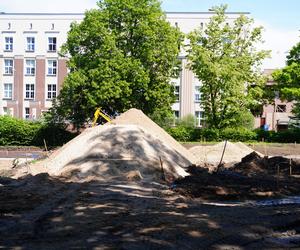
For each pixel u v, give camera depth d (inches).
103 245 370.9
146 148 877.2
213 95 1567.4
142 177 784.9
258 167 960.9
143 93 1493.6
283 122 2311.8
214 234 406.3
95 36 1488.7
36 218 465.4
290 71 1551.4
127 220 450.3
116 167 805.9
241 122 1715.1
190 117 1978.3
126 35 1519.4
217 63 1497.3
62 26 2325.3
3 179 745.0
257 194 649.0
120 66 1438.2
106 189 663.8
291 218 474.3
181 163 913.5
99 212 492.1
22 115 2315.5
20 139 1636.3
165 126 1657.2
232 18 2128.4
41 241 384.8
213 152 1274.6
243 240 397.4
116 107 1509.6
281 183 751.7
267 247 384.8
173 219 453.1
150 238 388.5
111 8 1497.3
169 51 1481.3
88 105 1483.8
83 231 413.1
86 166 810.8
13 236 400.5
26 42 2342.5
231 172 861.8
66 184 704.4
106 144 880.9
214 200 622.2
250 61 1556.3
